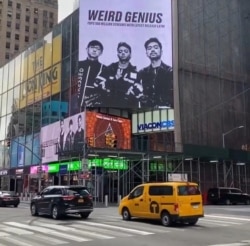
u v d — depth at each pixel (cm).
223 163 4822
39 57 5578
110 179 4359
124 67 4688
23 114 5788
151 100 4659
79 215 2339
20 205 3744
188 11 5088
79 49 4688
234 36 5500
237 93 5316
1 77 6688
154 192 1895
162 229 1680
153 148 4609
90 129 4144
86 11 4759
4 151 6197
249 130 5322
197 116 4841
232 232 1605
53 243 1275
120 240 1349
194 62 4988
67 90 4866
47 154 4872
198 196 1869
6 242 1288
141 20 4812
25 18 12888
